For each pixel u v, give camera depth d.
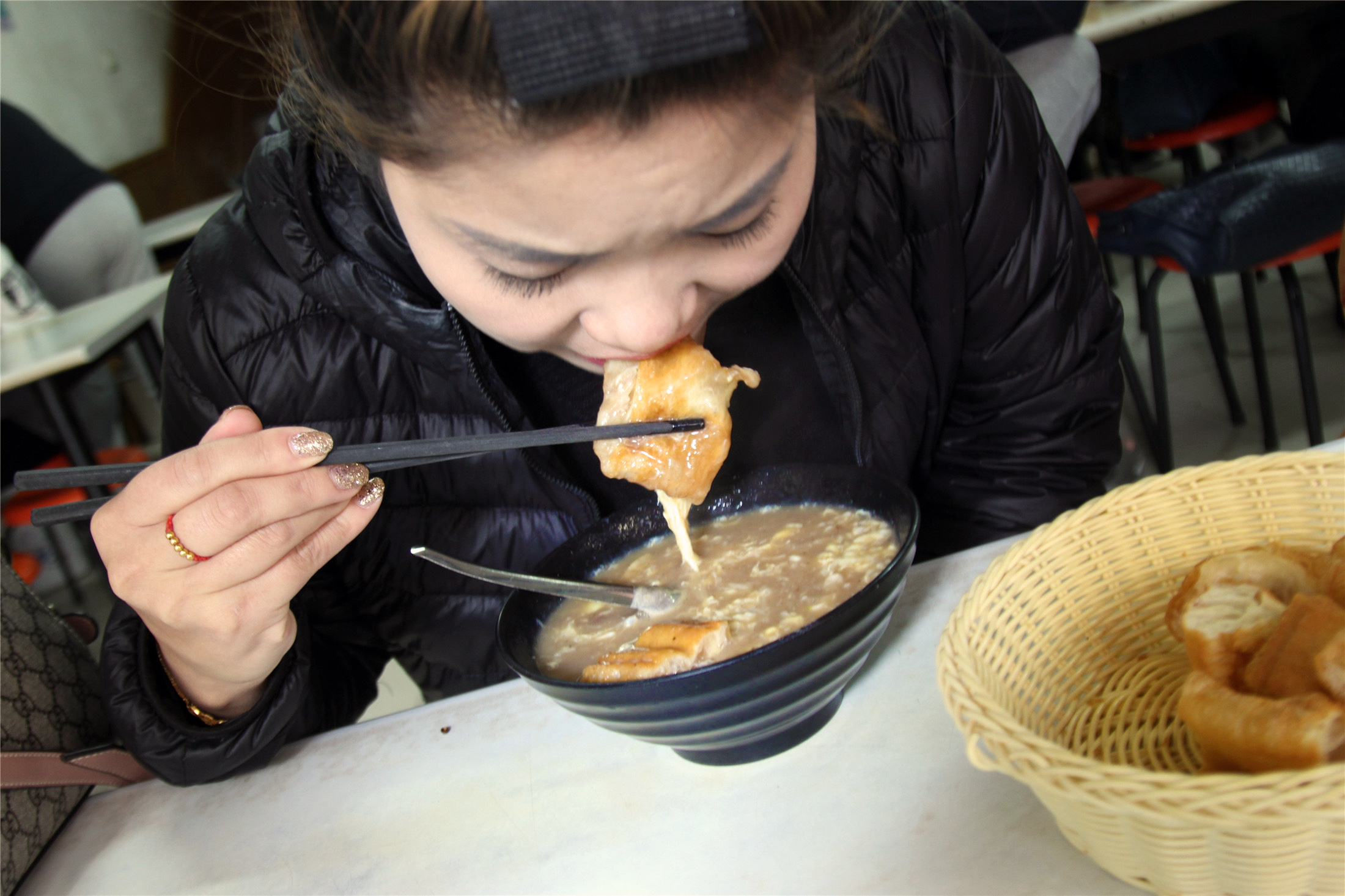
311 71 0.76
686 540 1.03
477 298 0.73
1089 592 0.88
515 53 0.54
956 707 0.66
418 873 0.89
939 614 1.03
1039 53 2.69
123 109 5.89
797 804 0.84
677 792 0.90
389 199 1.04
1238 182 2.63
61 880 1.02
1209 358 3.62
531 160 0.59
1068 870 0.71
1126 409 3.43
